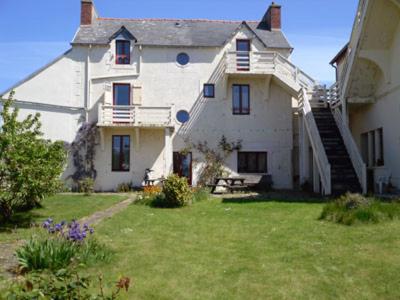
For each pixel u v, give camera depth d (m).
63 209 13.59
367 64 17.22
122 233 9.30
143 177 22.42
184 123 23.05
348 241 7.92
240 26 23.66
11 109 21.61
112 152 22.55
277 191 20.28
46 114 22.22
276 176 23.11
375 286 5.63
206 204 14.39
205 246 8.00
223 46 23.53
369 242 7.75
